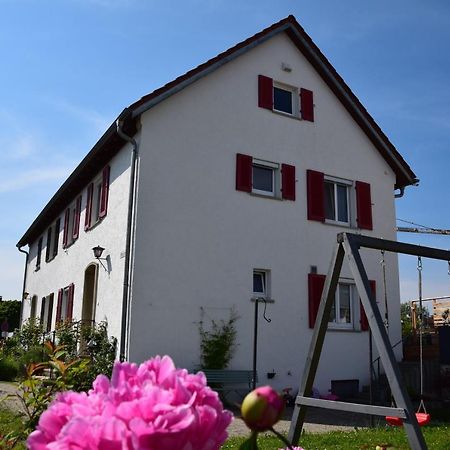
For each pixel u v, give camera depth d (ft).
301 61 49.26
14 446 12.36
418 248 17.01
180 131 40.40
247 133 43.91
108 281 41.78
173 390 4.53
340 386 44.47
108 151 44.83
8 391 35.96
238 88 44.37
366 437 24.75
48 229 71.82
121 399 4.47
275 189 45.29
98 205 49.80
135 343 35.88
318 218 46.19
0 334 96.27
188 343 37.68
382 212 50.98
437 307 50.39
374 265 48.85
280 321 42.22
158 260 37.68
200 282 38.99
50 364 13.52
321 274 45.37
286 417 33.09
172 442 4.10
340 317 46.55
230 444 22.98
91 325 43.73
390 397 41.83
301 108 47.88
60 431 4.41
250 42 45.14
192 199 39.88
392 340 48.03
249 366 39.86
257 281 42.93
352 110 50.80
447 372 39.83
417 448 11.94
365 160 51.13
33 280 79.41
